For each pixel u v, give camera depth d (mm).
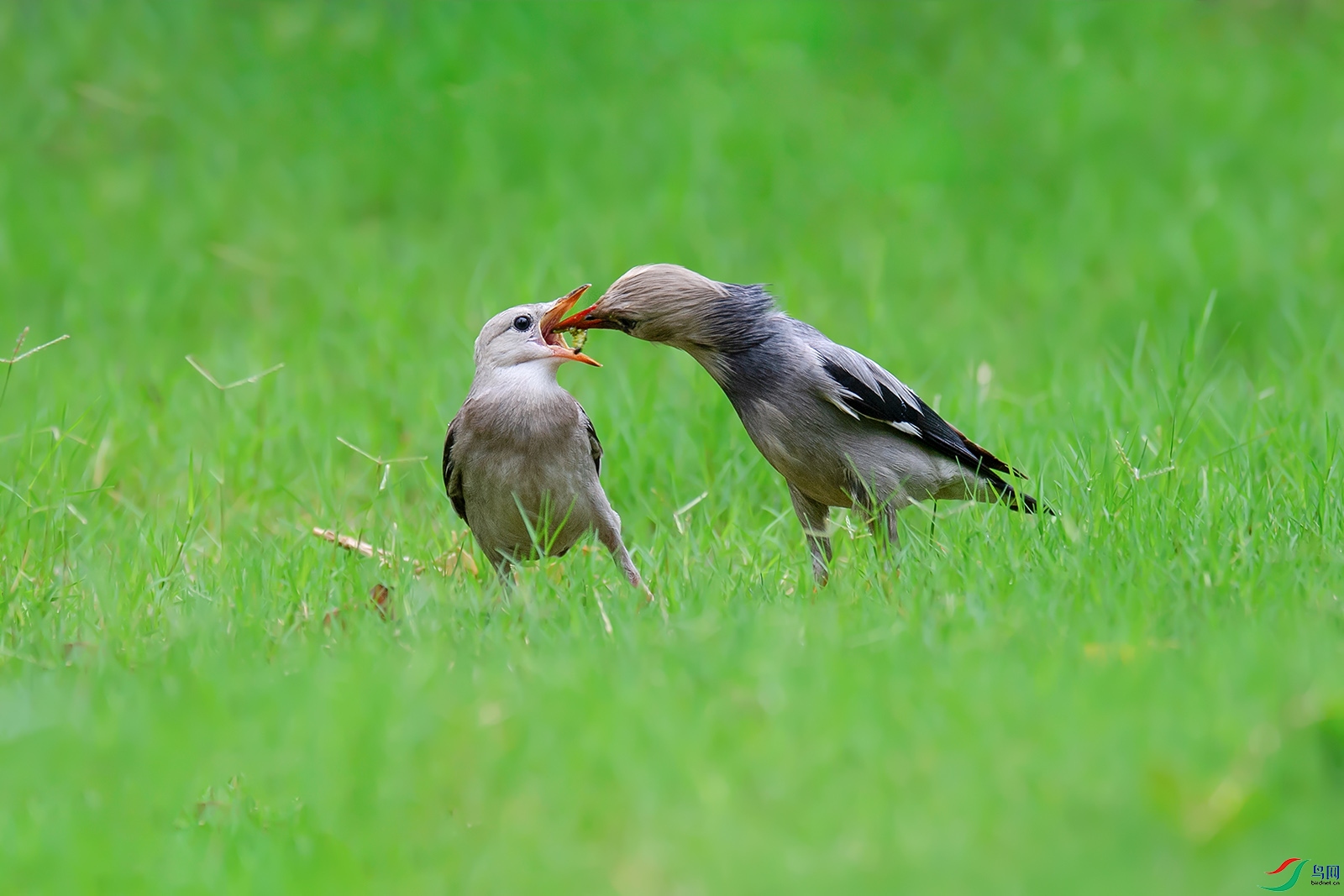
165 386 15016
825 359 9758
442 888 6160
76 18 27359
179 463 13570
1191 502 10211
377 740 7160
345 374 15727
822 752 6605
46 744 7508
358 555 10547
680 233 20906
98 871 6430
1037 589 8617
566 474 9969
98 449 13281
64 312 18500
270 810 7008
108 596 9594
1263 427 12211
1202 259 19719
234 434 13633
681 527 11055
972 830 6027
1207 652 7469
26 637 9062
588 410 13797
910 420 9977
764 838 6105
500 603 9383
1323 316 17594
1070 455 11203
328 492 12617
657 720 6941
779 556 10547
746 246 20938
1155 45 28031
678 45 27969
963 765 6422
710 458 13094
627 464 12953
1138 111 25625
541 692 7441
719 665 7594
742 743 6770
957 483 10359
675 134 24797
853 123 25531
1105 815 6059
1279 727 6352
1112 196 22609
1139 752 6383
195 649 8594
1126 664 7402
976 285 19656
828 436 9852
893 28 28719
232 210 22406
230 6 28219
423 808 6754
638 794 6441
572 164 23906
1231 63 27375
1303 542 9484
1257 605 8320
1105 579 8719
